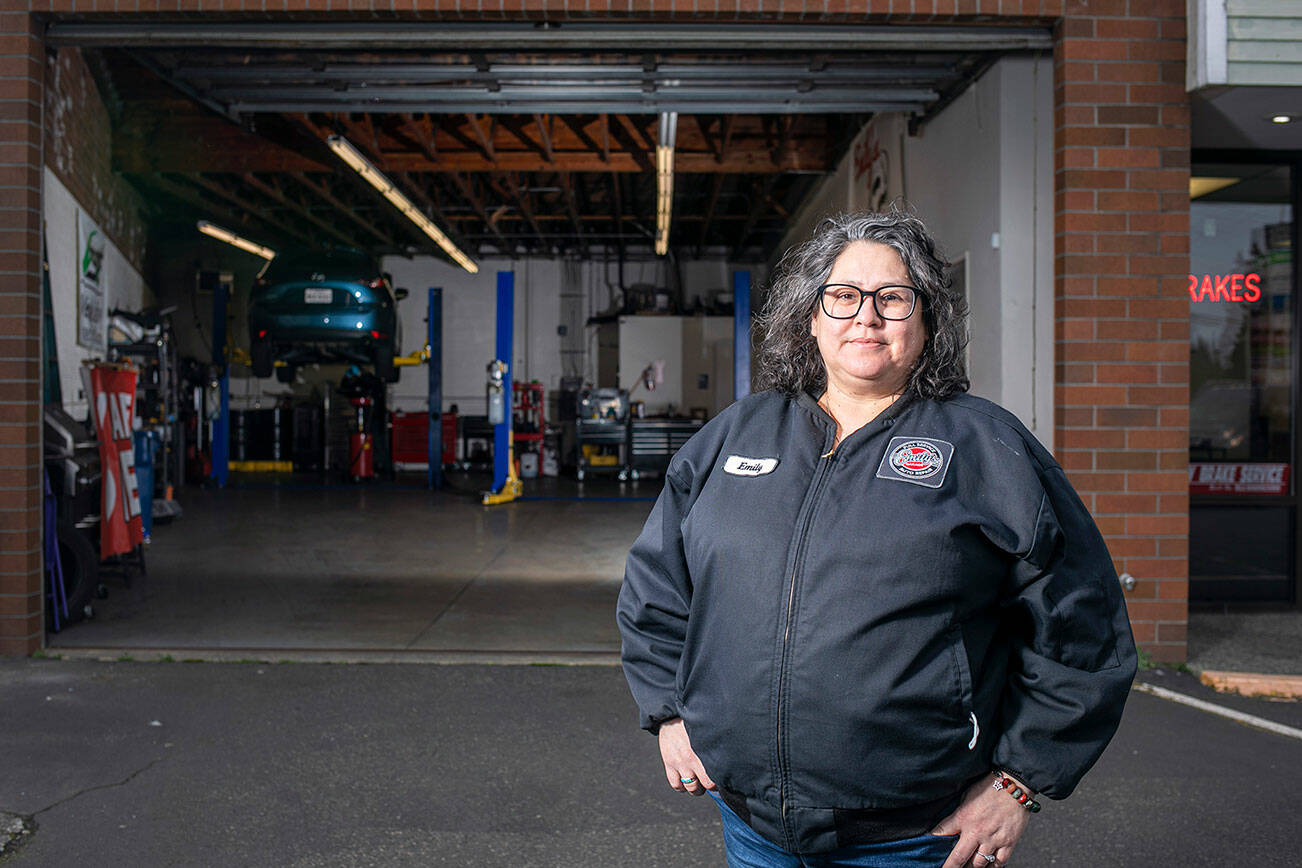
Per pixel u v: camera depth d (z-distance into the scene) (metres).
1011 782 1.19
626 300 16.78
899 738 1.13
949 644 1.15
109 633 4.49
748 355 10.30
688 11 3.87
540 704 3.50
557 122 10.08
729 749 1.22
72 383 6.70
